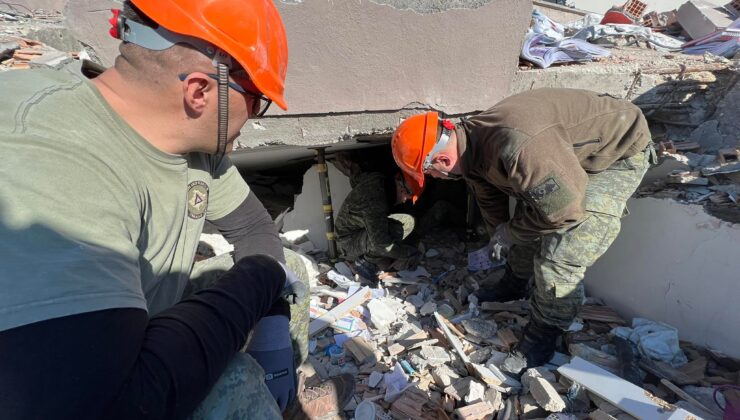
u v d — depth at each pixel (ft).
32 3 11.51
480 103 8.10
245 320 2.60
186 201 3.27
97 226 2.03
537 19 11.57
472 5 7.02
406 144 6.11
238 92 2.72
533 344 6.50
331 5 5.86
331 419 5.40
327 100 6.47
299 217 10.89
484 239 11.00
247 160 10.82
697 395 5.77
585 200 5.49
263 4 2.84
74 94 2.33
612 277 7.91
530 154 5.13
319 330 7.36
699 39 13.32
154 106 2.58
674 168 8.09
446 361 6.66
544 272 6.07
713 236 6.16
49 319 1.68
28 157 1.90
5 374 1.60
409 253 9.87
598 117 5.74
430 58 7.11
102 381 1.77
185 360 2.11
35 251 1.75
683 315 6.75
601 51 10.77
